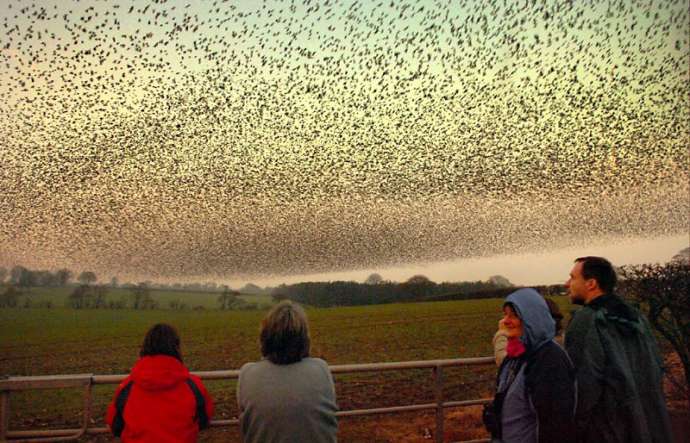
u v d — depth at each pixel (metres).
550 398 2.98
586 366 3.30
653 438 3.25
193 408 3.45
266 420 3.00
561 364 3.06
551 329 3.17
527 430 3.17
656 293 7.96
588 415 3.28
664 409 3.34
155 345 3.46
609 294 3.51
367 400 9.80
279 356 3.13
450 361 5.45
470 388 10.60
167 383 3.37
